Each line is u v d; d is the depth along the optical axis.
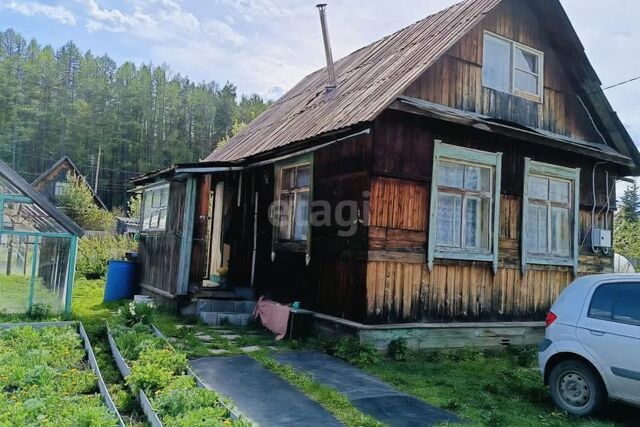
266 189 10.69
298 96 13.66
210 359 6.71
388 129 7.89
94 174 60.25
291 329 8.36
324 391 5.46
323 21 11.30
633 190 48.28
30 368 5.34
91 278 16.09
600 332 5.18
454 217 8.67
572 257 10.33
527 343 9.34
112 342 6.79
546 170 9.97
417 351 7.89
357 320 7.62
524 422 4.91
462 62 9.16
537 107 10.43
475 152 8.85
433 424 4.73
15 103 61.16
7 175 7.91
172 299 10.06
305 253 9.10
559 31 10.42
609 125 11.30
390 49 11.12
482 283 8.88
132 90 66.19
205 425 3.81
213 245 12.41
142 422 4.41
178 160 64.31
